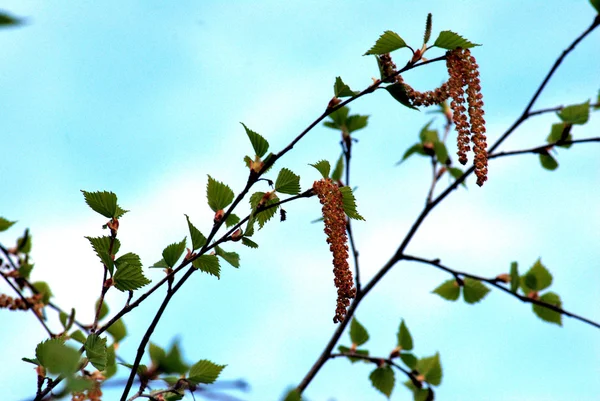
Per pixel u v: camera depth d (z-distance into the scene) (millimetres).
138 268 1004
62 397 954
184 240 1016
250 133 1019
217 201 1031
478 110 1001
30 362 958
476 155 993
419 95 1017
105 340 984
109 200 1012
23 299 1062
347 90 1026
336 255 991
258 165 1020
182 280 1002
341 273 988
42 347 957
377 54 1021
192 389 992
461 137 998
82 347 984
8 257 1094
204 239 1017
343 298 985
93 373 988
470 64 1007
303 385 1116
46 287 1107
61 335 1055
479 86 1005
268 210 1029
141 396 983
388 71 1023
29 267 1105
